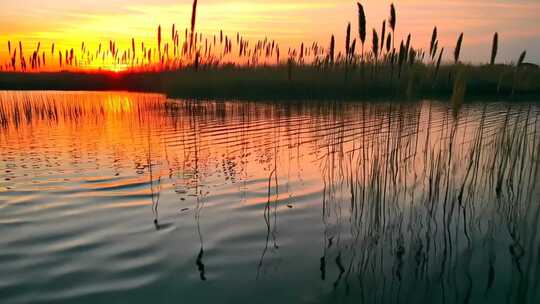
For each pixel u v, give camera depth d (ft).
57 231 12.91
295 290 9.39
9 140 32.32
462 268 10.29
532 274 9.82
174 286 9.55
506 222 13.32
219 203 15.76
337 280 9.85
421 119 36.76
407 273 10.13
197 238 12.37
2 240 12.17
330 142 28.27
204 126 37.99
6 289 9.39
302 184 18.45
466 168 20.42
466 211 14.56
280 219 14.01
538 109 42.29
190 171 21.02
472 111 41.91
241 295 9.18
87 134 35.04
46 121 45.55
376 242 12.06
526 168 18.93
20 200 16.16
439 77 42.22
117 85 92.73
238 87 63.98
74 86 94.84
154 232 12.82
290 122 39.19
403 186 17.89
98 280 9.81
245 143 28.99
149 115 48.34
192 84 67.56
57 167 22.20
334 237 12.48
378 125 33.88
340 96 45.70
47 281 9.76
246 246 11.82
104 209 15.06
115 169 21.57
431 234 12.59
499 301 8.72
